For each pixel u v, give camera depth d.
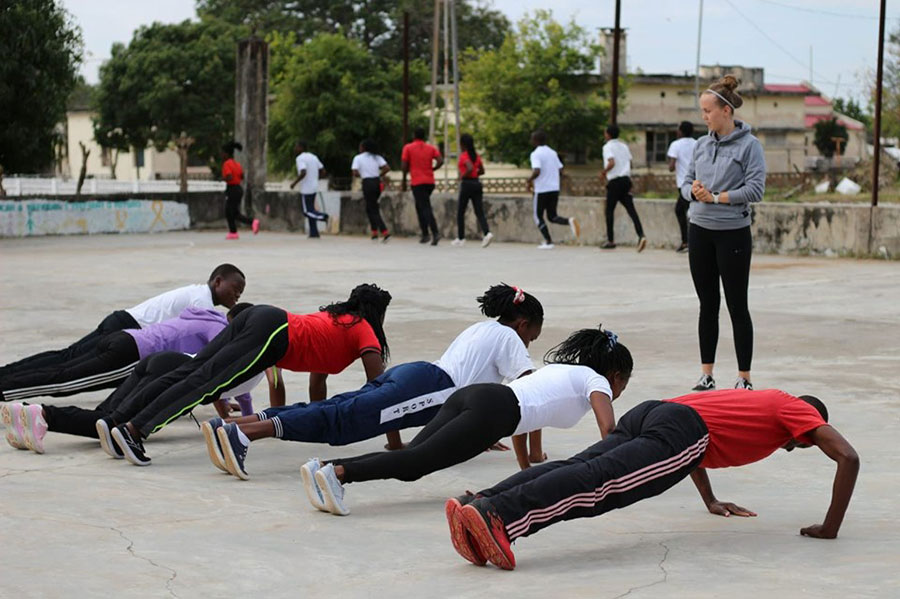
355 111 44.50
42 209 20.48
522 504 3.46
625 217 16.34
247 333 5.07
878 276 11.89
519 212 17.61
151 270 13.71
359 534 3.88
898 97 33.97
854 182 37.41
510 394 4.24
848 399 6.18
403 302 10.40
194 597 3.15
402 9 67.44
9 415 5.24
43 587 3.21
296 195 21.48
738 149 6.39
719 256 6.39
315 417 4.69
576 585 3.24
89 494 4.43
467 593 3.19
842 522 3.96
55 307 10.21
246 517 4.11
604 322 9.03
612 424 4.15
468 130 48.41
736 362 7.35
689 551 3.62
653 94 52.94
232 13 67.50
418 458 4.14
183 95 48.03
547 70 47.62
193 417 6.09
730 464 3.87
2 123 22.36
